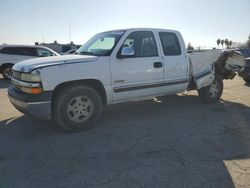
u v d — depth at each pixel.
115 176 3.60
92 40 6.45
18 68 5.29
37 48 14.80
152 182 3.46
